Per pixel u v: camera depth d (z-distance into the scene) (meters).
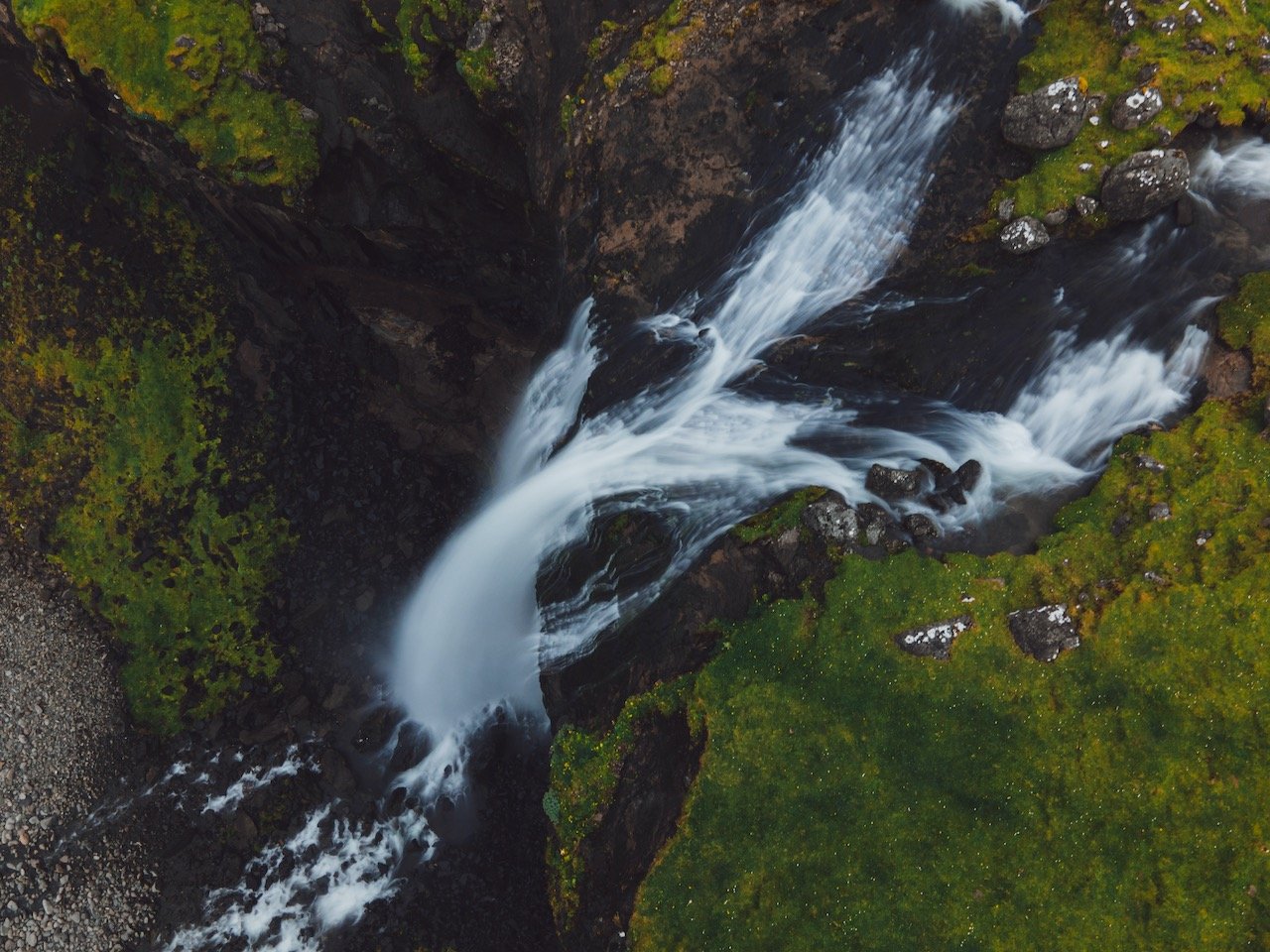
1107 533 13.16
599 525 16.45
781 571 14.06
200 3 17.30
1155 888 11.62
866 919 12.34
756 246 15.73
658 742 14.24
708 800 13.24
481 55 16.52
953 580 13.27
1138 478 13.34
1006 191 14.37
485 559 19.61
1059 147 13.99
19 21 17.44
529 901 17.84
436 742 20.72
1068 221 14.08
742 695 13.59
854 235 15.26
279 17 17.34
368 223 19.03
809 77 15.42
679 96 15.76
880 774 12.81
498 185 18.12
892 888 12.37
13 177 20.78
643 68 15.84
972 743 12.61
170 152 18.58
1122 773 12.05
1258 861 11.37
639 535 15.76
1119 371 14.02
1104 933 11.65
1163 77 13.50
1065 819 12.08
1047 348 14.36
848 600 13.47
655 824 13.69
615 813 14.34
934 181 14.87
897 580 13.41
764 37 15.46
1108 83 13.88
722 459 15.49
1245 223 13.75
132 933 19.86
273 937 19.66
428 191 18.53
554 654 17.06
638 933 13.05
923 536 13.75
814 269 15.45
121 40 17.31
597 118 16.14
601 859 14.27
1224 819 11.59
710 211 15.89
